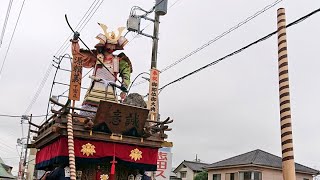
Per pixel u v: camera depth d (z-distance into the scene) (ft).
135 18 54.03
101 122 27.35
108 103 26.76
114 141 28.50
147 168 29.81
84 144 27.58
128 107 27.55
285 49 19.33
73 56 29.76
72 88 28.09
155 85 47.73
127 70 34.17
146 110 28.12
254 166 117.60
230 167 125.08
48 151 30.68
